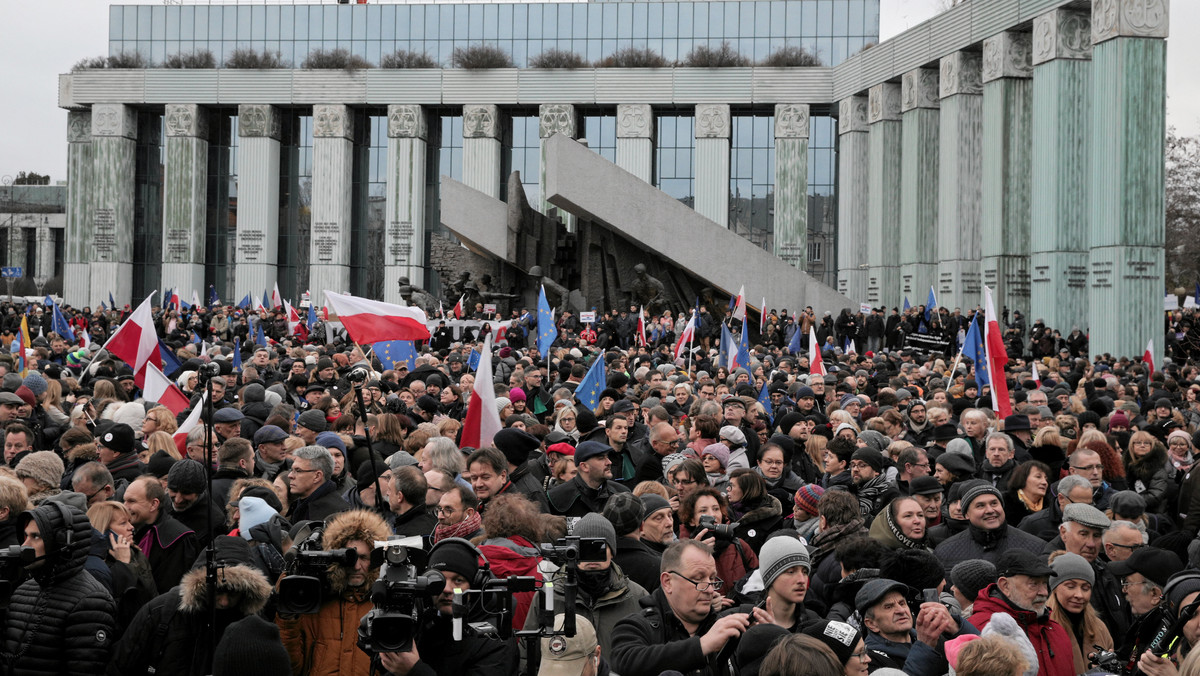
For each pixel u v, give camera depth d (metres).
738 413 11.40
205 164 63.97
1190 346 36.59
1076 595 6.46
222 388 12.49
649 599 5.88
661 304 38.00
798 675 4.22
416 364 19.58
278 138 63.81
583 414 11.16
